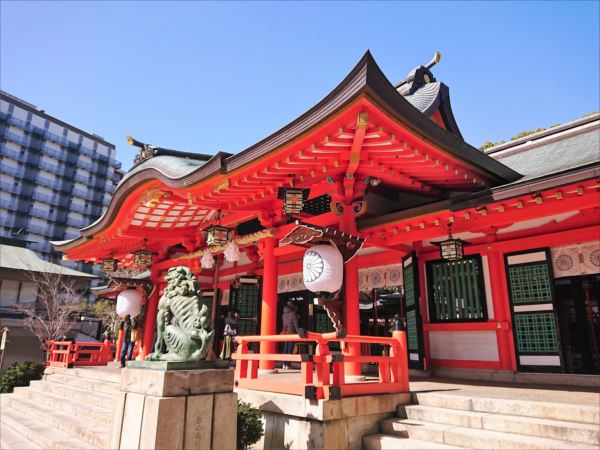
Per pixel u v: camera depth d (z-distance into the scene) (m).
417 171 7.30
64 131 68.00
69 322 30.78
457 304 9.04
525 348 8.03
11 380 13.49
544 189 6.11
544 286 7.99
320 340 5.74
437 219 7.58
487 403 5.57
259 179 7.41
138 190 10.36
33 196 63.19
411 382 7.87
